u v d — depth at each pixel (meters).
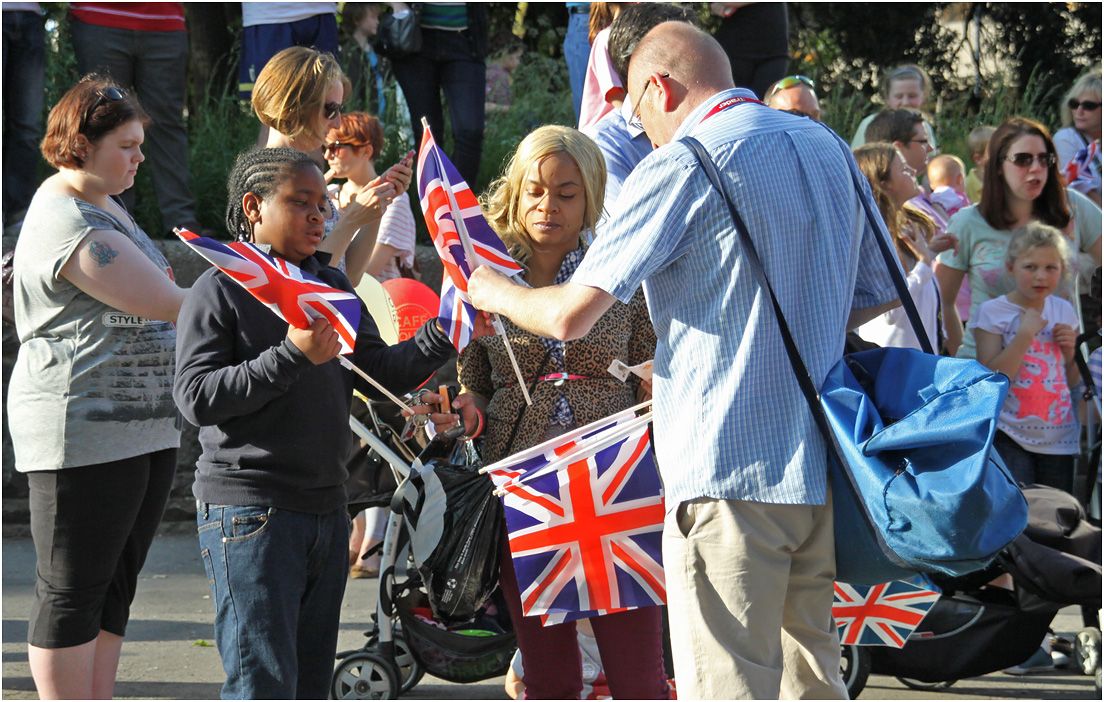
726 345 3.00
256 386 3.07
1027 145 6.25
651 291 3.17
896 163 5.98
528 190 3.80
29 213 3.86
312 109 4.98
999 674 5.51
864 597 4.43
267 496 3.24
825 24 16.36
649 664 3.75
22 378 3.83
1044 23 15.77
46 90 9.26
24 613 5.91
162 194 8.08
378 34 7.99
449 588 3.74
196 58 11.53
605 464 3.66
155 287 3.76
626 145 5.07
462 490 3.78
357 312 3.13
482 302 3.38
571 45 8.17
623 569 3.64
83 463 3.74
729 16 8.07
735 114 3.15
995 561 4.82
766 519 2.97
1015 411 5.84
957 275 6.62
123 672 5.09
